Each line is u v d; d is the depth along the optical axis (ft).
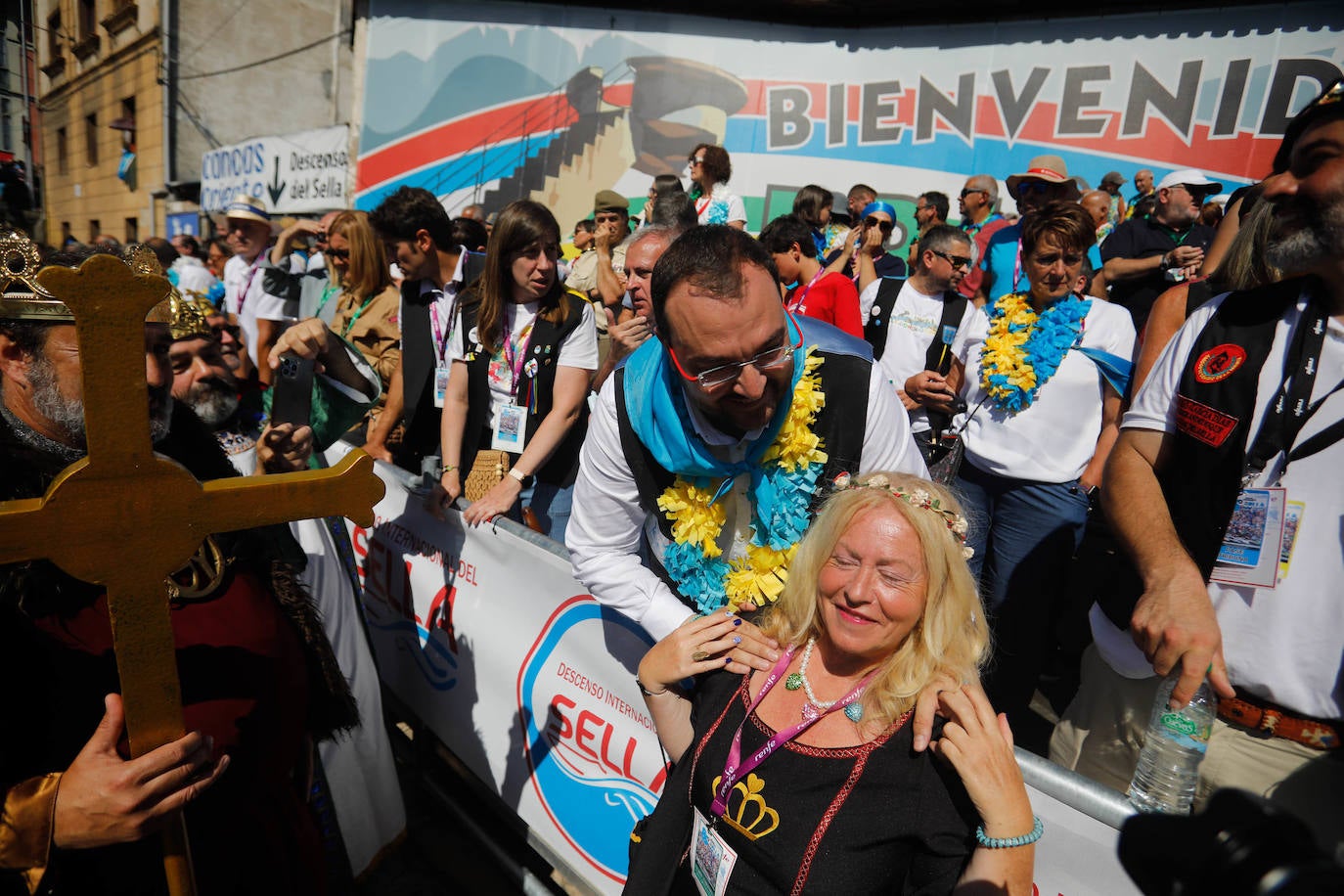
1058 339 9.78
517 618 8.19
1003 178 28.89
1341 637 4.87
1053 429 9.91
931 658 4.26
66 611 4.41
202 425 5.85
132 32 50.98
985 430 10.31
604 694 7.17
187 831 4.86
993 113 28.81
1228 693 4.55
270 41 50.96
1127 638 6.33
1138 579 6.24
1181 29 25.08
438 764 10.11
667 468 5.45
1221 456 5.25
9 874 3.92
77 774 3.83
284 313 19.70
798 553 4.78
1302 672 5.00
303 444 7.20
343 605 8.41
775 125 33.42
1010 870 3.60
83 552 3.55
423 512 9.77
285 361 7.67
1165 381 5.66
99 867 4.57
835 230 20.53
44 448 4.38
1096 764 6.77
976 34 28.84
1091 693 6.85
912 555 4.25
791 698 4.57
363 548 11.16
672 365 5.24
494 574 8.52
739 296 4.33
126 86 53.06
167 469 3.67
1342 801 4.95
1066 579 10.36
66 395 4.22
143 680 3.84
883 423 5.55
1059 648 13.10
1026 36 27.78
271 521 3.96
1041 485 10.00
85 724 4.45
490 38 38.63
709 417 5.17
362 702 8.38
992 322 10.59
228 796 5.03
